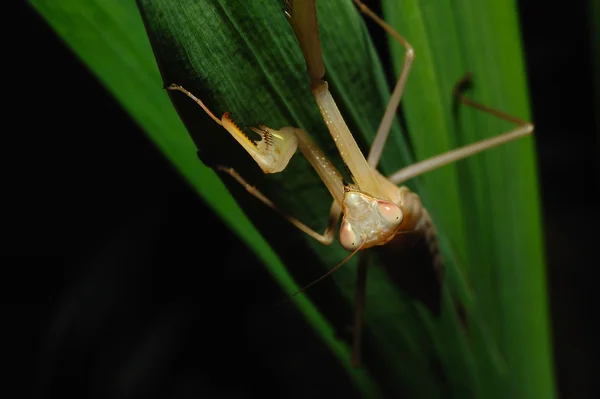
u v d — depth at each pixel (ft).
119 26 0.66
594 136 1.16
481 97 0.71
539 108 1.18
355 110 0.68
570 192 1.19
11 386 1.14
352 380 0.74
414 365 0.72
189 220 1.08
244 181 0.67
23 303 1.19
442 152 0.71
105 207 1.14
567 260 1.15
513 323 0.73
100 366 1.03
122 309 1.05
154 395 1.04
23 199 1.16
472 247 0.72
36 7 0.66
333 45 0.67
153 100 0.67
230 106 0.65
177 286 1.08
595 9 0.74
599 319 1.10
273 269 0.71
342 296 0.70
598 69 0.75
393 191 0.70
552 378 0.73
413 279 0.71
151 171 1.11
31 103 1.10
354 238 0.69
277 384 1.11
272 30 0.65
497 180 0.71
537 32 1.13
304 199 0.68
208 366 1.10
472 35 0.70
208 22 0.64
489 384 0.73
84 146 1.14
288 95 0.66
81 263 1.17
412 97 0.71
